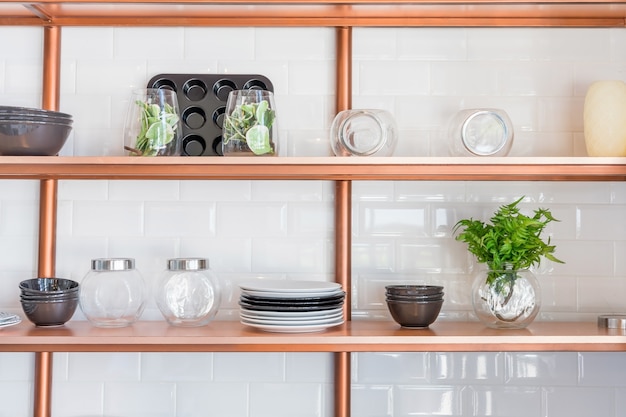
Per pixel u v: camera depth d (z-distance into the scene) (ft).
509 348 4.84
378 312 5.76
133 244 5.78
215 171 4.92
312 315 4.91
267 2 5.03
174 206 5.79
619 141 5.29
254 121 5.08
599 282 5.78
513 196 5.79
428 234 5.79
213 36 5.82
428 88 5.83
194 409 5.71
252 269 5.79
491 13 5.62
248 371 5.73
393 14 5.63
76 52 5.81
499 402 5.74
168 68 5.82
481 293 5.23
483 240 5.26
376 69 5.83
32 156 4.91
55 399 5.68
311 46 5.82
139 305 5.29
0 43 5.78
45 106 5.74
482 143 5.17
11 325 5.20
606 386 5.75
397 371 5.74
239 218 5.80
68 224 5.77
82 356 5.70
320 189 5.80
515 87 5.84
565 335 4.87
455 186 5.80
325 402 5.72
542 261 5.79
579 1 5.05
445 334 4.92
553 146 5.81
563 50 5.82
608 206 5.79
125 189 5.79
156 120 5.12
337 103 5.75
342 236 5.68
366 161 4.86
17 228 5.76
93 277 5.22
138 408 5.70
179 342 4.76
